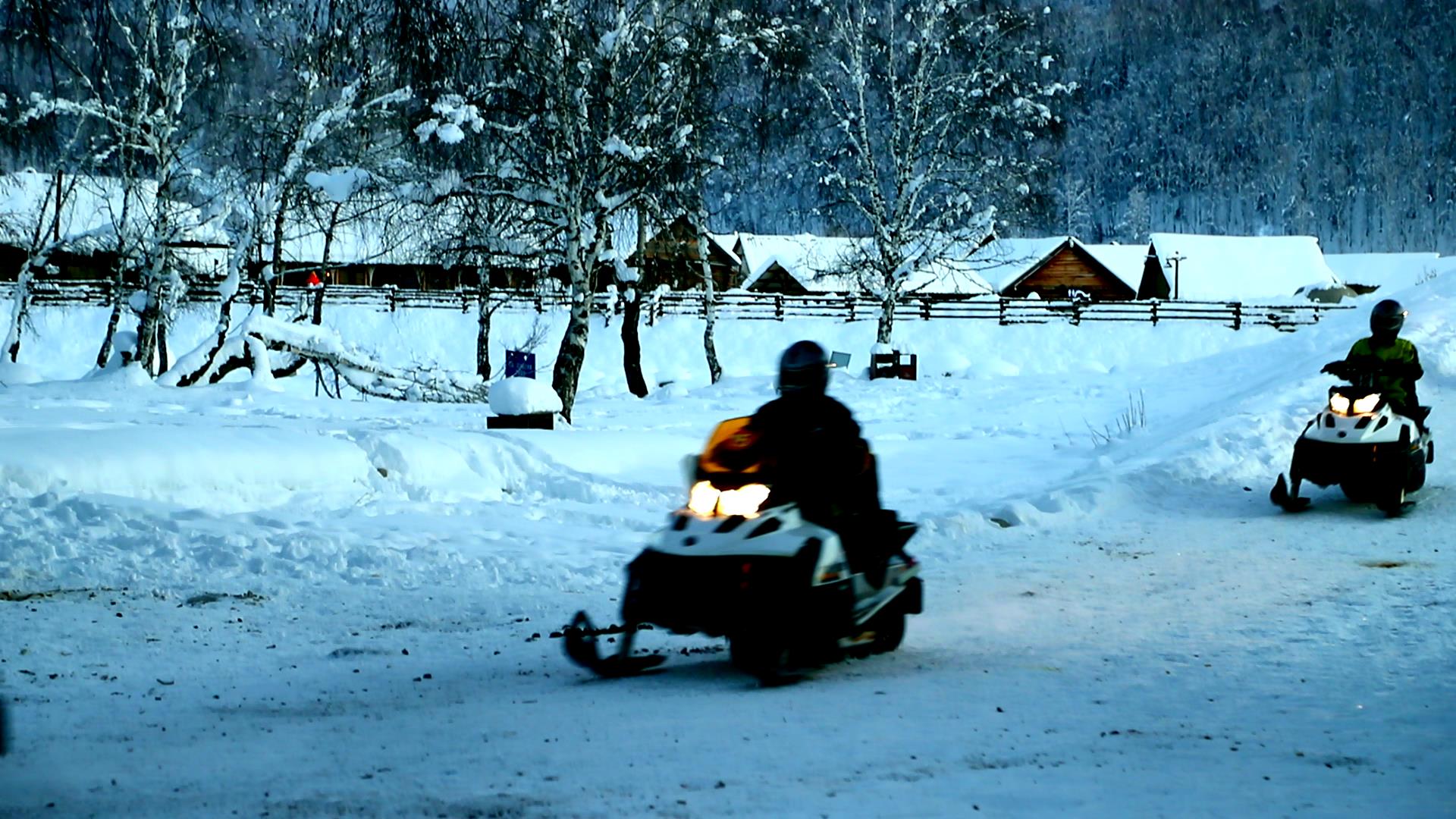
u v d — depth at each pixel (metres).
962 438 24.47
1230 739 5.54
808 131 43.88
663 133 27.56
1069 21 47.19
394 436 16.66
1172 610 9.16
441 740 5.66
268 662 7.77
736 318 61.47
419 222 28.39
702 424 27.94
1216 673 7.09
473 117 24.19
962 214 46.34
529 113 25.91
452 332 59.75
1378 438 13.32
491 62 23.88
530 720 6.09
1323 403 18.36
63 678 7.19
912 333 60.31
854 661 7.62
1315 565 10.90
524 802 4.56
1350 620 8.54
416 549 11.81
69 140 30.50
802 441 7.29
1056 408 30.33
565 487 16.52
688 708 6.33
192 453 14.55
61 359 57.25
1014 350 59.16
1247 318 61.88
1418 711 6.05
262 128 32.84
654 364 57.62
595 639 7.32
